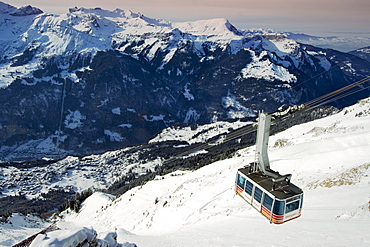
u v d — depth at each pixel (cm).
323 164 4191
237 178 2078
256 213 3100
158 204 6166
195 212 4431
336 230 1958
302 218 2452
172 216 4925
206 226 3344
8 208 14750
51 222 9788
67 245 1391
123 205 8219
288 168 4591
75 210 10900
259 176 1908
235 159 6875
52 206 15175
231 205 3919
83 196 12400
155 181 8738
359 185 2884
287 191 1745
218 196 4672
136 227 5838
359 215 2114
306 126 10481
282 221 1725
